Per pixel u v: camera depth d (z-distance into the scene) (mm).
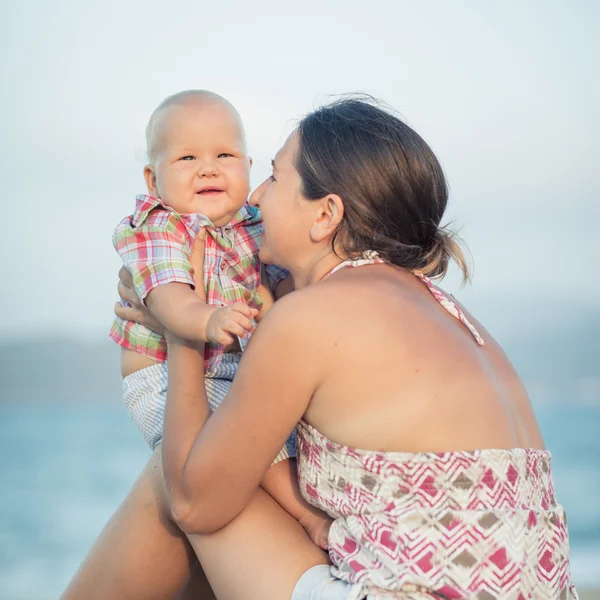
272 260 2367
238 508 2084
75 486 19000
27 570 12492
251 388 1995
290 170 2275
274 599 1998
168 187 2635
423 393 1942
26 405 35312
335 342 1955
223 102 2740
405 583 1830
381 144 2186
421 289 2170
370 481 1947
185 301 2311
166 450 2133
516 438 2033
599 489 16406
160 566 2408
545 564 1982
